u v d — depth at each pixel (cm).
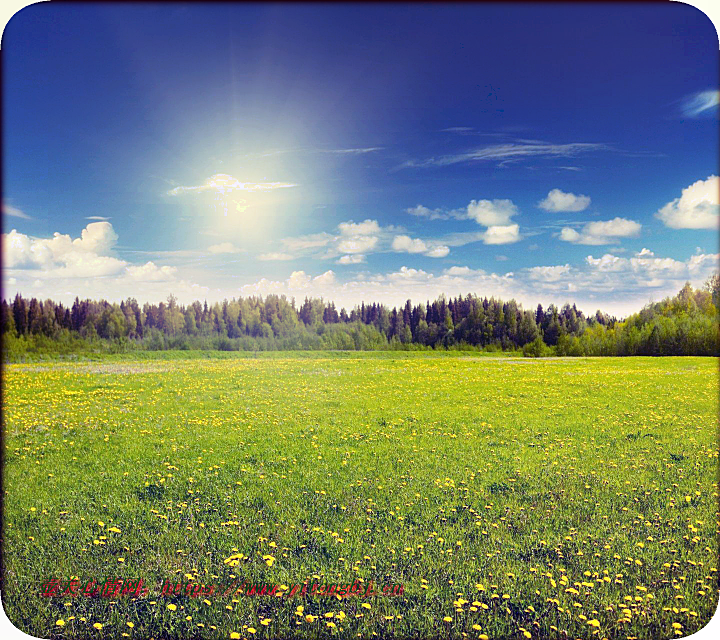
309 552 628
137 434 992
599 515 708
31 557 633
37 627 596
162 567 612
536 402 1245
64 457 879
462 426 1086
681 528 684
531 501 744
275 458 887
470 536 657
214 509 713
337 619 553
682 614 568
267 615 560
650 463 888
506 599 570
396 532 663
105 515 700
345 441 980
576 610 562
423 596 572
